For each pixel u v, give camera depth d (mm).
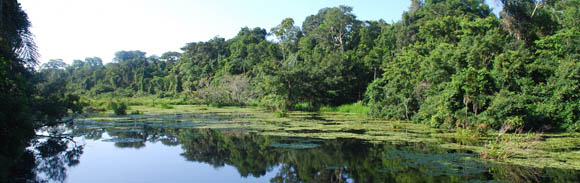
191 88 65438
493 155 10969
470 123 16891
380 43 49188
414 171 9266
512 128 15992
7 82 10797
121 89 82500
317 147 13094
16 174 9273
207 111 37156
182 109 41500
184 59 81188
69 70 99562
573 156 10945
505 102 16469
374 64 43281
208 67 74312
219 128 19438
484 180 8273
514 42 21484
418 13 43562
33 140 14773
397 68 28844
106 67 101000
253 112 35688
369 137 15594
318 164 10336
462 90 18531
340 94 42594
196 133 17234
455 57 21094
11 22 10281
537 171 9094
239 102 50500
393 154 11609
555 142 13586
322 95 42000
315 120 24906
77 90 77125
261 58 67562
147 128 19453
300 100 41594
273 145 13594
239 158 11305
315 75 41344
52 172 9539
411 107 24078
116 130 18547
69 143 14266
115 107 31828
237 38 86188
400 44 41719
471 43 21797
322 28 59781
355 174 9070
